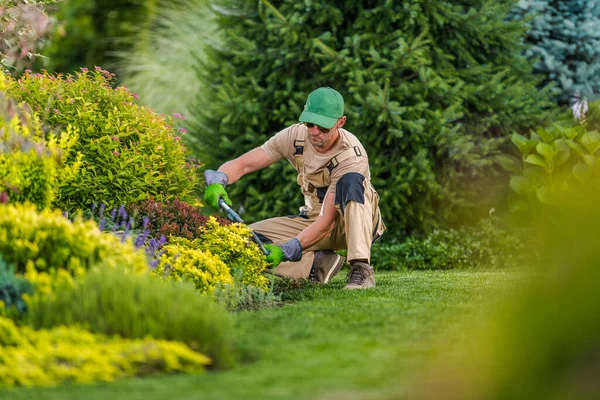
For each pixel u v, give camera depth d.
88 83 10.30
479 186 14.23
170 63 19.98
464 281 9.82
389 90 13.52
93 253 6.35
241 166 9.66
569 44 16.48
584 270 3.76
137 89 20.09
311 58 14.27
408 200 13.97
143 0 25.05
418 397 4.23
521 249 12.60
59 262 6.19
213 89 15.17
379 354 5.29
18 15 9.87
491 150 14.17
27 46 10.04
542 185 12.28
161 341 5.20
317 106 8.80
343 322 6.50
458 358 4.46
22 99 9.88
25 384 4.71
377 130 13.58
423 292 8.50
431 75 13.69
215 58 15.23
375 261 12.91
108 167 9.82
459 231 13.96
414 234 14.02
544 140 12.51
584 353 3.68
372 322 6.46
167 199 10.08
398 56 13.44
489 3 14.02
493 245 12.89
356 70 13.34
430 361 4.83
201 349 5.35
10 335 5.19
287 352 5.48
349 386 4.49
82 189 9.66
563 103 16.45
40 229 6.19
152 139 10.20
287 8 14.43
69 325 5.37
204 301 5.98
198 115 15.23
